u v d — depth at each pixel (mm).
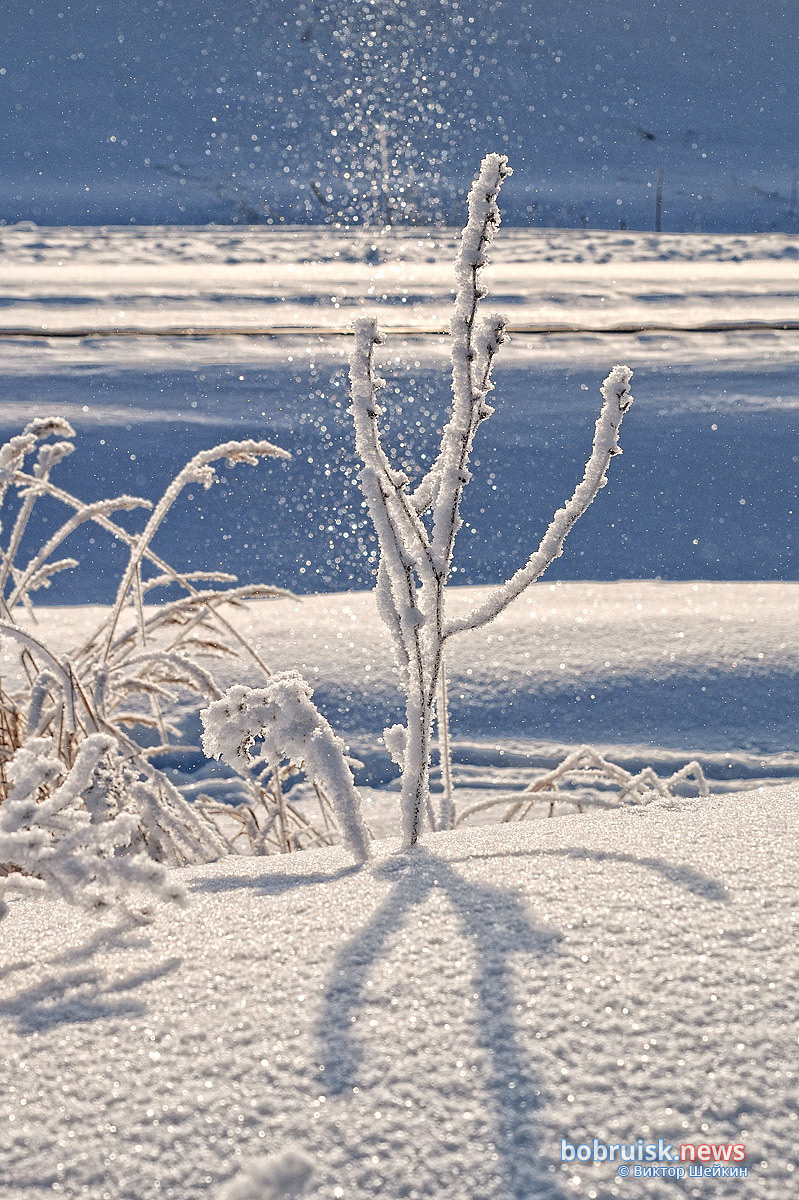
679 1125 850
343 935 1140
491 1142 841
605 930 1109
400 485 1561
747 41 50281
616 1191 798
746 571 4547
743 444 6090
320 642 3588
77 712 1945
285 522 5047
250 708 1548
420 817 1590
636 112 41750
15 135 38188
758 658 3434
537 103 40750
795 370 7738
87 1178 823
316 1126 859
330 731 1552
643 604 3932
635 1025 954
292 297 10961
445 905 1201
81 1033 993
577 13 49375
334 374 7492
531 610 3881
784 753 3012
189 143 36281
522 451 5988
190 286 11586
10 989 1097
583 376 7547
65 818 1286
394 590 1598
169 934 1197
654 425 6434
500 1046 935
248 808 2324
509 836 1564
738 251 16641
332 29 32688
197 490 5352
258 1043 959
